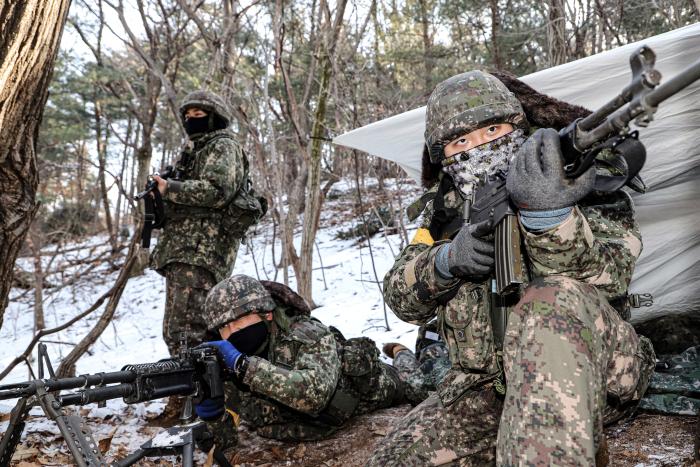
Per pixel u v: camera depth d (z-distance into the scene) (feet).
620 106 3.72
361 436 9.80
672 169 9.37
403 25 37.58
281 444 9.94
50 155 60.90
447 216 6.06
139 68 42.09
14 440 6.25
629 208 5.62
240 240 12.71
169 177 12.19
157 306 30.66
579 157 4.29
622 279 5.25
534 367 4.74
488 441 6.30
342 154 29.32
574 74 9.53
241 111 18.98
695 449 5.48
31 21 7.68
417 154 12.71
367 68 24.11
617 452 7.80
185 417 6.99
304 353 9.46
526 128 6.03
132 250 13.73
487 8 39.93
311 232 19.06
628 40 28.71
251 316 9.47
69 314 32.32
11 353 25.21
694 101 9.01
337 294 23.50
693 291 9.71
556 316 4.85
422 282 5.77
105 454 9.63
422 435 6.36
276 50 18.54
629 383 5.41
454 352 6.13
